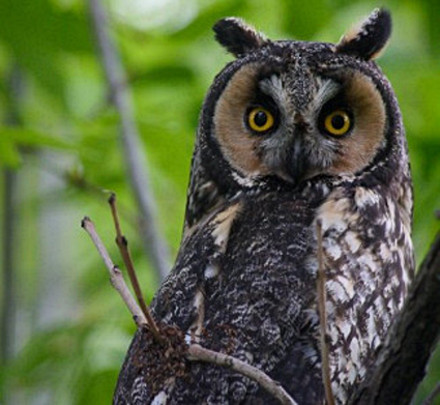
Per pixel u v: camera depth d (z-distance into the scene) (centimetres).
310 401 1023
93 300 1622
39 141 1434
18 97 1688
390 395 920
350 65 1134
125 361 1092
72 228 1872
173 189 1653
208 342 1039
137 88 1625
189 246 1111
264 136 1146
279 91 1134
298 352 1033
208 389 1020
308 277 1056
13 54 1587
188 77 1627
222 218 1116
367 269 1076
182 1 1698
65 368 1477
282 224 1105
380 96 1142
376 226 1113
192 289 1067
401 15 1716
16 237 1727
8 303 1694
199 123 1177
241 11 1614
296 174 1135
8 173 1739
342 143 1141
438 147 1590
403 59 1662
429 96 1634
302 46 1148
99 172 1555
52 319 1636
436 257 895
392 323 941
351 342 1040
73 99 1647
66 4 1623
